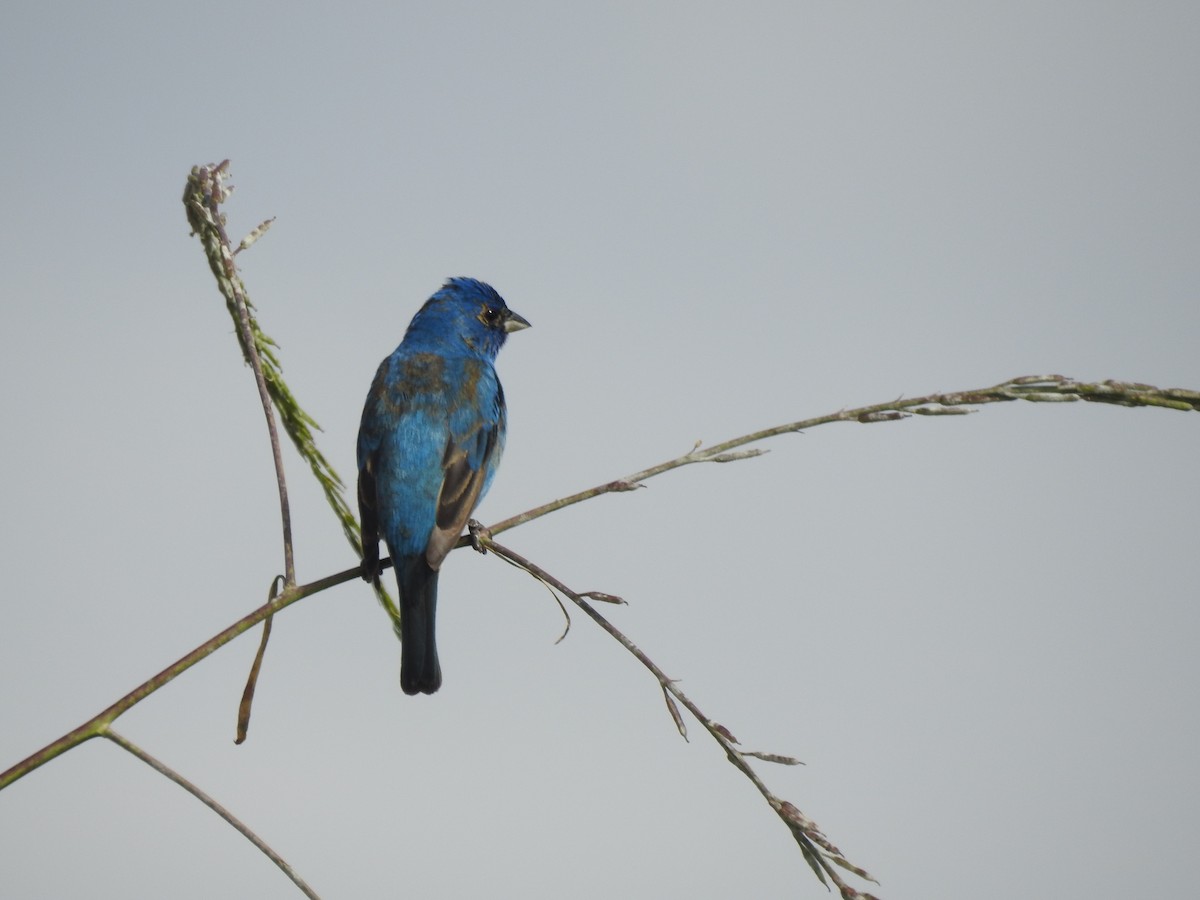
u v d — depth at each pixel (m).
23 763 6.85
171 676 7.40
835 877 6.81
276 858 6.93
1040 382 7.72
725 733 7.29
